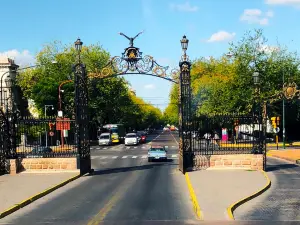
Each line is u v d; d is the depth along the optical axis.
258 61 54.97
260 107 27.67
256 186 19.80
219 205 15.34
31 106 68.69
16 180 22.78
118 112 80.38
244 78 54.41
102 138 67.69
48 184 21.14
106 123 81.06
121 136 78.94
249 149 29.00
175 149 54.28
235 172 25.12
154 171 28.14
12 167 25.64
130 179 24.02
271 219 13.41
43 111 61.50
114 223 12.91
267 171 26.69
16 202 16.31
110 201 16.84
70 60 69.75
